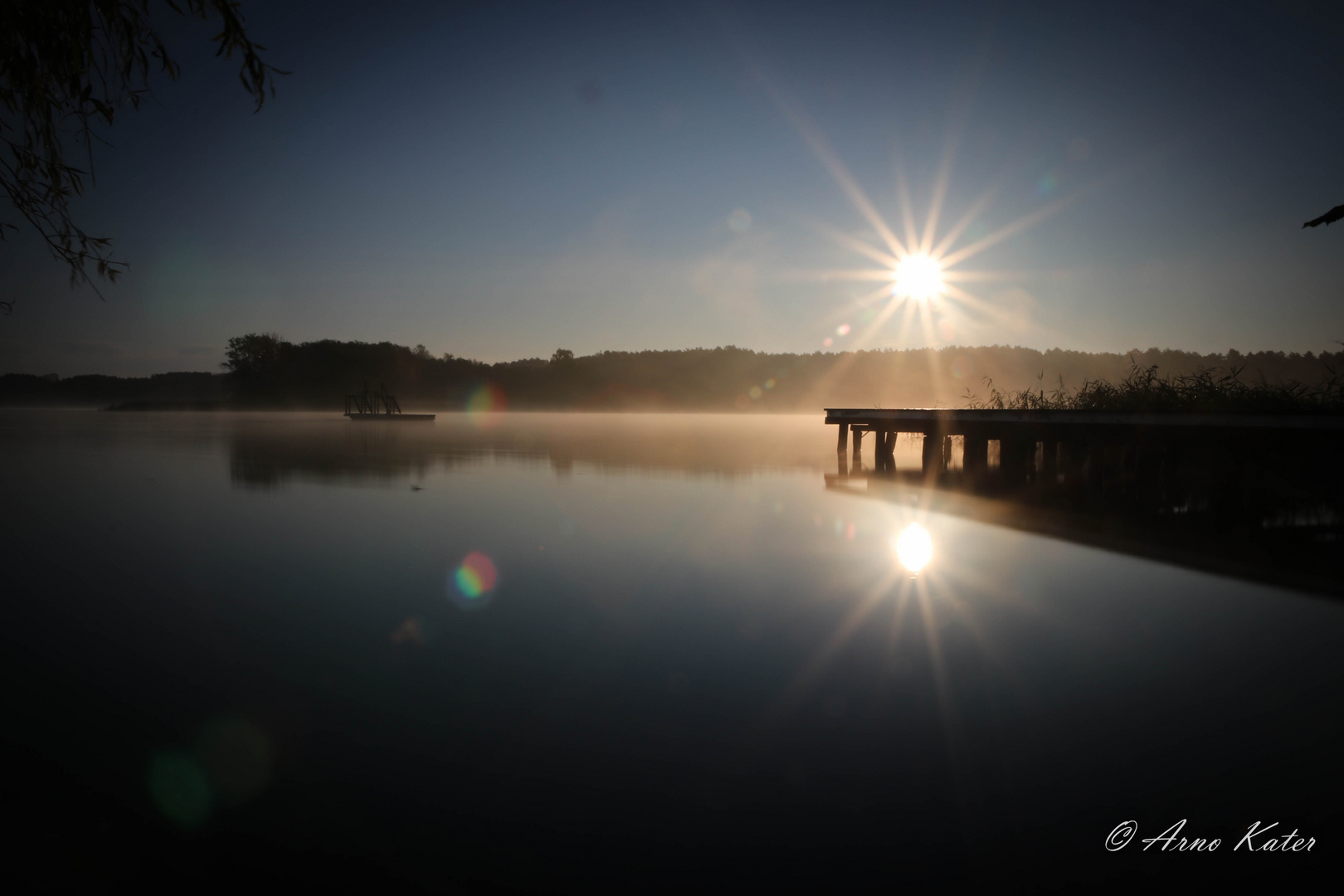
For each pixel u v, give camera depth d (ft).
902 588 22.74
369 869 9.53
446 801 11.13
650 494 43.86
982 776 11.68
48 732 13.46
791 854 9.78
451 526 33.78
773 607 20.97
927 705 14.37
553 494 44.24
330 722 13.85
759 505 39.40
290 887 9.21
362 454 73.87
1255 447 27.94
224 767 12.17
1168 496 37.60
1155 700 14.37
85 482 50.19
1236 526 30.19
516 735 13.28
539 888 9.14
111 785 11.65
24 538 31.40
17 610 21.01
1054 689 14.98
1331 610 19.63
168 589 23.29
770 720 13.79
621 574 24.86
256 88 14.88
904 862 9.57
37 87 14.85
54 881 9.27
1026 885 9.11
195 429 129.08
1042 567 25.04
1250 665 16.08
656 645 18.02
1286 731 12.99
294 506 39.60
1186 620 19.13
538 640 18.34
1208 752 12.27
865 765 12.08
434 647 17.97
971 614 20.07
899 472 55.31
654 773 11.91
